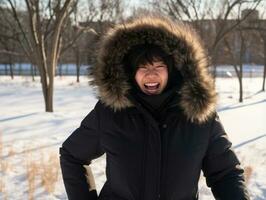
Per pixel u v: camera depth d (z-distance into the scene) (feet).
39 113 46.80
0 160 23.43
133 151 7.28
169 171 7.22
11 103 65.98
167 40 7.20
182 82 7.30
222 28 63.98
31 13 51.29
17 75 160.56
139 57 7.19
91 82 7.57
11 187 19.20
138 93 7.36
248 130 39.78
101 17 74.43
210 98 7.14
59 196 18.21
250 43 96.07
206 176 7.70
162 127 7.23
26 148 27.25
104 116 7.54
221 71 166.09
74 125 38.50
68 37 80.48
